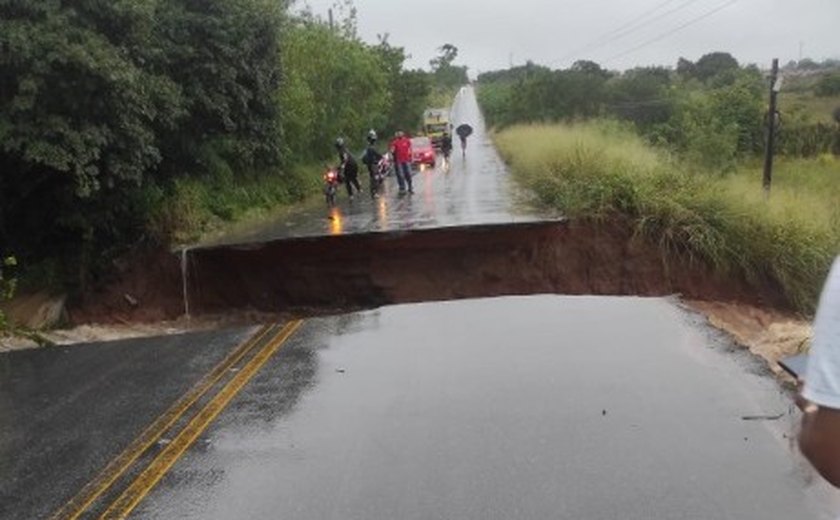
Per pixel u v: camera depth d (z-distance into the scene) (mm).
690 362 7500
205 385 7527
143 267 16828
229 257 16578
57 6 13961
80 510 4953
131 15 15109
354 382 7336
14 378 8391
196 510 4867
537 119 55219
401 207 20859
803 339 10867
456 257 16359
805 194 19188
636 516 4527
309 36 33625
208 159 21203
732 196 16906
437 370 7590
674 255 16016
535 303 10703
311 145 33125
